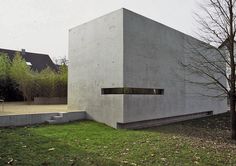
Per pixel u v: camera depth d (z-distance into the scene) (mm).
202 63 11578
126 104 10008
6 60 22875
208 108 16969
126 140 7617
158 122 12195
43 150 5703
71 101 12727
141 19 11102
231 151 7016
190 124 12703
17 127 8922
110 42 10633
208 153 6547
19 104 19062
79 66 12383
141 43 11016
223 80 14930
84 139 7535
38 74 21359
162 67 12352
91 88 11484
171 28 13180
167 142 7578
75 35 12820
